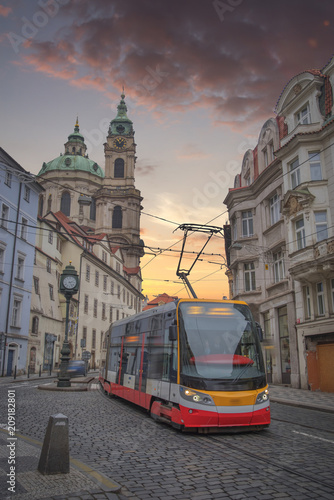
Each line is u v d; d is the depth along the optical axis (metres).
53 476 5.55
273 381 26.42
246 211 30.69
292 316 24.23
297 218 22.81
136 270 78.88
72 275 23.30
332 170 21.48
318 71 23.78
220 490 5.62
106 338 21.06
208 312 10.66
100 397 18.22
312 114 23.42
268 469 6.61
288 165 24.20
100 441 8.72
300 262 21.67
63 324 46.09
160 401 11.16
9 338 33.69
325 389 21.44
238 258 29.73
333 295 20.78
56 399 16.84
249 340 10.34
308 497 5.37
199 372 9.55
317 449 8.05
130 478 6.14
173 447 8.20
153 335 12.48
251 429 9.53
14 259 34.97
